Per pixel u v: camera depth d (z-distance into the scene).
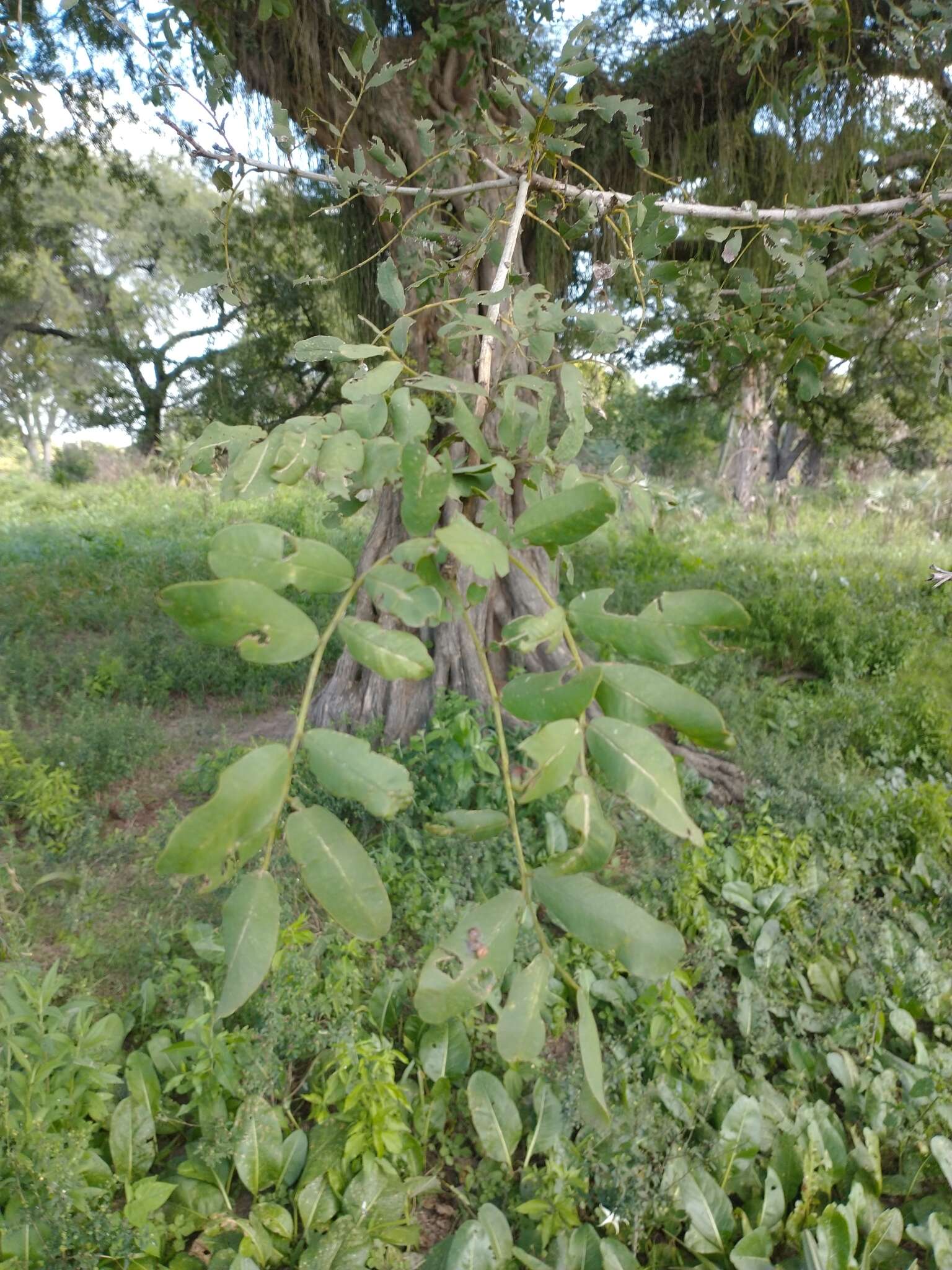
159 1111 2.82
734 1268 2.53
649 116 5.79
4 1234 2.24
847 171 5.05
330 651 6.82
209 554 0.72
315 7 4.43
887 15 4.31
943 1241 2.59
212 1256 2.51
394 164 2.07
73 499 18.17
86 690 6.46
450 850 4.08
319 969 3.45
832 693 7.08
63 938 3.57
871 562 11.58
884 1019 3.43
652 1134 2.78
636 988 3.38
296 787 4.24
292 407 8.32
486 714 4.80
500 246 2.22
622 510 1.37
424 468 0.77
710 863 4.25
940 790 4.71
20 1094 2.52
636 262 1.99
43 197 12.16
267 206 6.58
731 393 7.86
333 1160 2.69
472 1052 3.17
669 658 0.74
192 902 3.82
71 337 13.00
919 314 2.88
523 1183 2.71
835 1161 2.82
